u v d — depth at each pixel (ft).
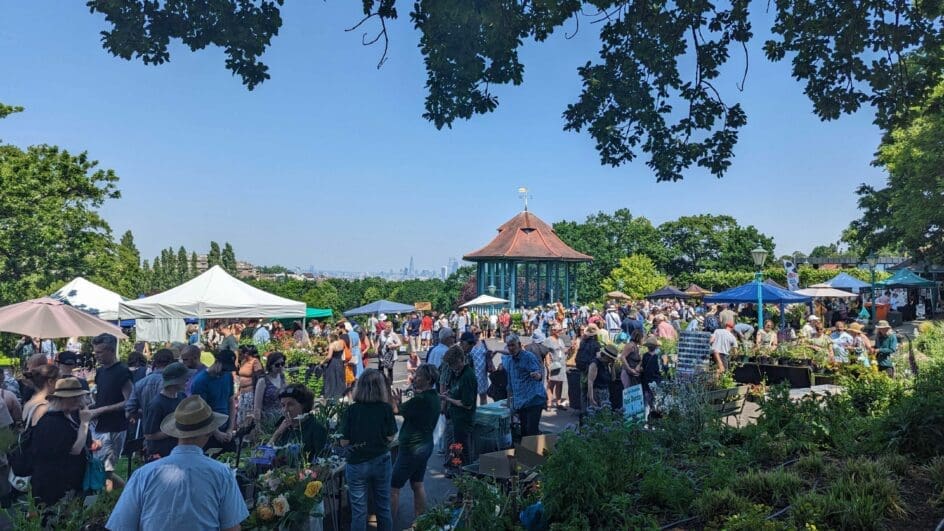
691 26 25.30
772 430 23.99
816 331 58.75
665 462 21.04
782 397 26.03
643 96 26.25
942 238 99.66
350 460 18.45
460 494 19.25
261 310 59.67
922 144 83.71
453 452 22.76
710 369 41.14
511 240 144.36
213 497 11.03
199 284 59.98
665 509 17.61
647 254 238.68
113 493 16.10
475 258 143.02
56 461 18.21
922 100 25.31
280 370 28.02
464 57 21.89
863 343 48.73
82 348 67.97
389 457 18.93
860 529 15.02
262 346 61.31
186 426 11.19
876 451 20.93
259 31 21.16
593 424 20.18
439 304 242.37
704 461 21.22
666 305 120.16
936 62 24.72
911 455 20.04
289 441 19.89
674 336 66.64
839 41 24.80
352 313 100.78
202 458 11.27
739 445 23.88
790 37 26.13
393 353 59.47
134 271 98.48
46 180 70.54
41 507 15.69
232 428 22.98
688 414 25.00
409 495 24.48
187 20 20.59
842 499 15.96
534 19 24.47
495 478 20.24
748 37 25.62
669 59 26.16
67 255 70.64
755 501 17.46
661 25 24.59
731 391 32.78
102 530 13.93
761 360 50.24
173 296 58.54
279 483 16.55
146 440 20.61
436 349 34.14
